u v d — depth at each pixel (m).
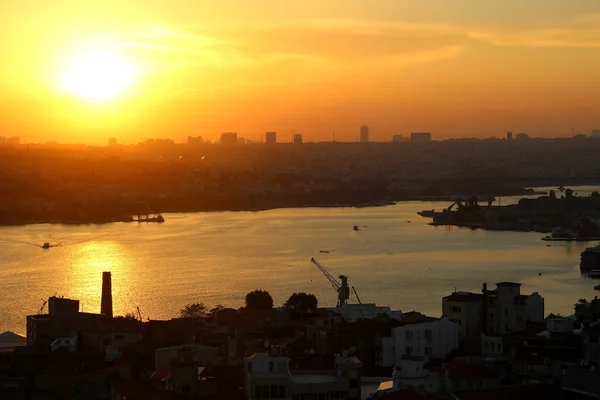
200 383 151.25
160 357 190.50
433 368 179.75
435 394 142.12
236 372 160.25
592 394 136.75
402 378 170.75
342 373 155.88
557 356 178.00
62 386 182.50
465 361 172.50
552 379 146.00
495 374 160.38
